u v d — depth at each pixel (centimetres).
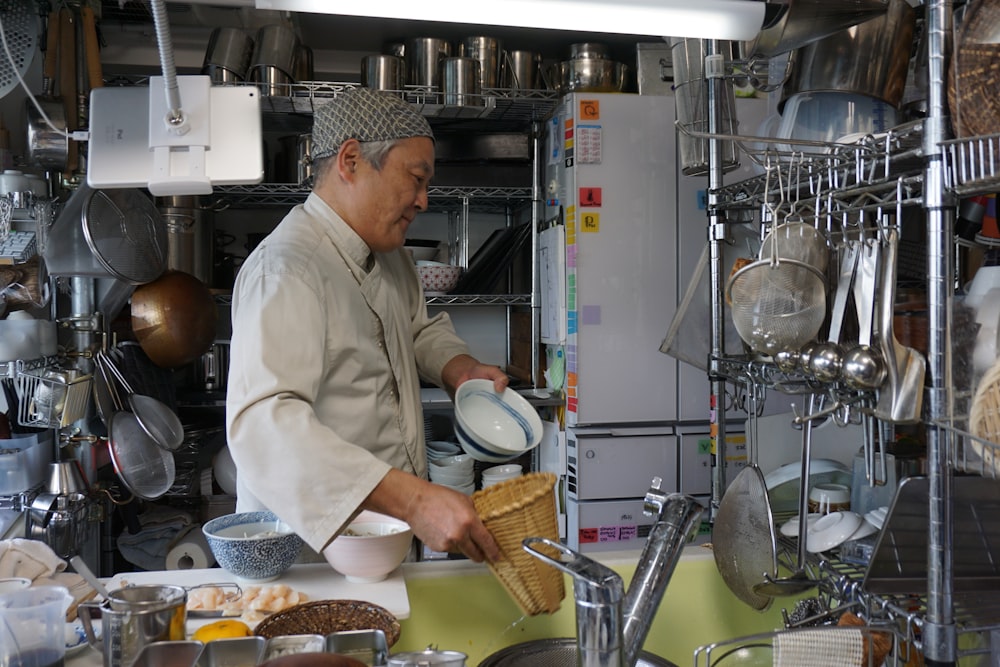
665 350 155
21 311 220
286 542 121
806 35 109
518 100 283
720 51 146
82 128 234
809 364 102
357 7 92
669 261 274
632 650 84
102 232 216
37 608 88
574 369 269
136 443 236
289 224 147
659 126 271
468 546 100
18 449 218
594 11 96
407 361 165
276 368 119
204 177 91
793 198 128
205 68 268
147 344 252
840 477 131
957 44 85
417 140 148
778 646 86
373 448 152
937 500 89
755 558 118
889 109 123
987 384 82
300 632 102
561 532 282
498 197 313
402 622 123
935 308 88
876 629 88
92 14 238
